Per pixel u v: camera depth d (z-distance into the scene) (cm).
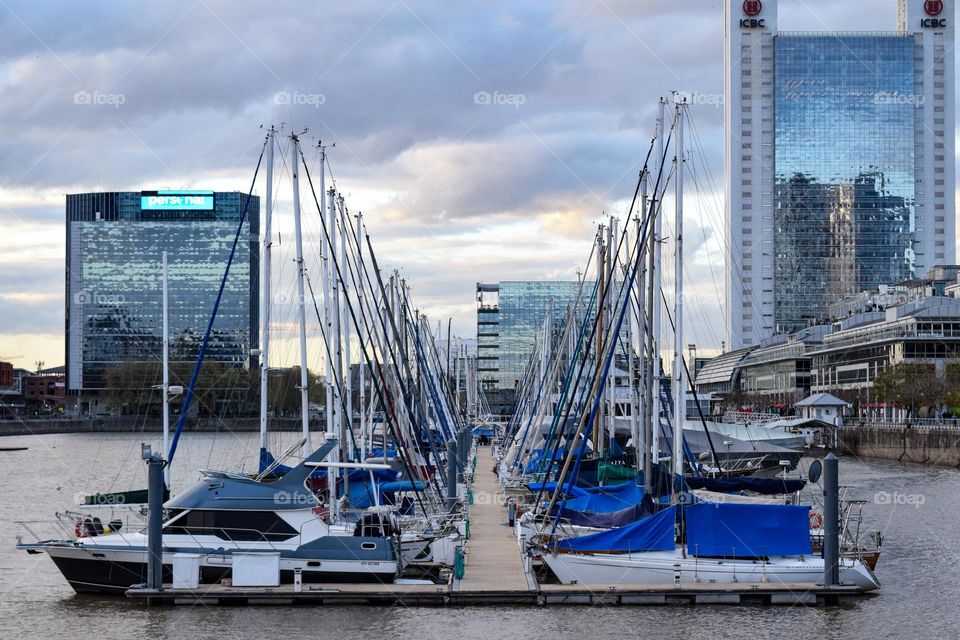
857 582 5275
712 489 6266
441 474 8612
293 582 5269
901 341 19888
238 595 5078
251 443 19812
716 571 5256
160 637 4600
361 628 4722
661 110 6844
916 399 17100
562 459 8206
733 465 9075
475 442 17588
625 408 13412
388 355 10562
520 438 12281
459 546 5722
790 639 4584
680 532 5509
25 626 4769
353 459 7031
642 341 6819
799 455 9119
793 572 5244
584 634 4638
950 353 19588
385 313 10356
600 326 8800
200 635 4622
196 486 5372
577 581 5328
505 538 6881
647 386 6069
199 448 19325
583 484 7694
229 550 5222
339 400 6938
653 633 4656
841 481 11738
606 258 8912
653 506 5681
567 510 5738
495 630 4694
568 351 12719
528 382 17488
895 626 4794
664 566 5266
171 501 5347
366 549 5300
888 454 16175
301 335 6638
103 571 5300
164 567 5278
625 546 5381
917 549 6800
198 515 5262
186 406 6344
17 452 19688
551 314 14650
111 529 5738
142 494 5875
